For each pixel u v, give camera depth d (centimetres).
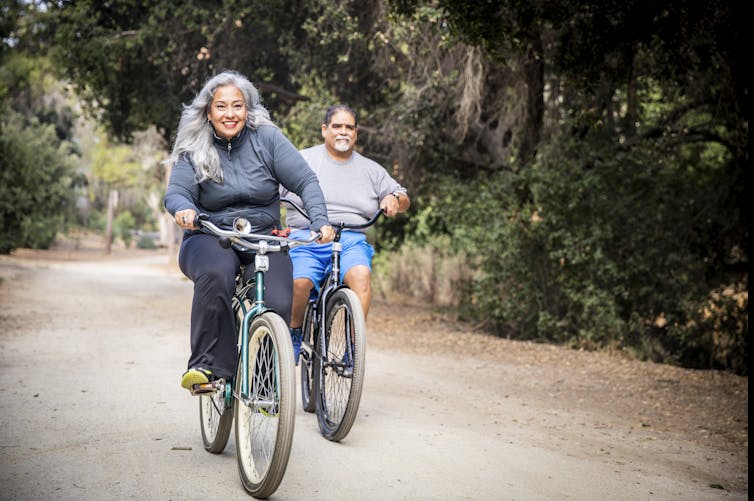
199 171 422
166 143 1939
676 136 1343
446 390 762
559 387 846
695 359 1227
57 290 1805
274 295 415
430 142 1455
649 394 838
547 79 1352
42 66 2331
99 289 1938
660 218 1195
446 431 560
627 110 1319
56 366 772
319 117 1444
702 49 982
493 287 1315
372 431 539
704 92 1272
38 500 373
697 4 820
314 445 488
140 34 1554
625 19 830
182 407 588
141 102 1770
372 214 581
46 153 3328
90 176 5219
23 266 2773
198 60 1641
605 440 592
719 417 727
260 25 1558
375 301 1975
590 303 1174
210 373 403
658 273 1190
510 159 1468
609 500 427
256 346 409
